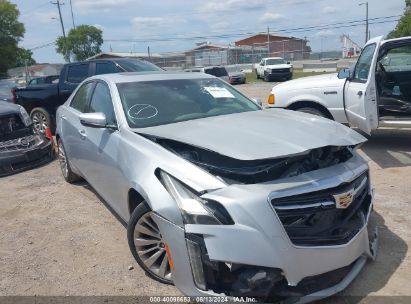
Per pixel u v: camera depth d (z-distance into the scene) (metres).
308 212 2.90
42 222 4.98
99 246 4.25
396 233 4.09
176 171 3.17
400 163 6.40
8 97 14.31
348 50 42.41
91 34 80.81
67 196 5.83
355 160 3.52
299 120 3.82
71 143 5.46
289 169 3.12
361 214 3.32
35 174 7.16
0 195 6.11
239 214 2.78
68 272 3.80
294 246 2.80
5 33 57.41
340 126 3.69
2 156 7.09
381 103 6.95
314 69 38.19
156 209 3.10
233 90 5.05
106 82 4.77
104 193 4.46
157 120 4.14
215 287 2.90
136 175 3.48
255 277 2.77
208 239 2.82
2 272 3.87
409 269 3.47
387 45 6.41
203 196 2.91
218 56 48.56
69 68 9.62
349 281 3.11
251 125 3.62
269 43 50.00
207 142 3.22
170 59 50.47
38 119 10.04
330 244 2.94
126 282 3.56
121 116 4.14
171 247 3.02
